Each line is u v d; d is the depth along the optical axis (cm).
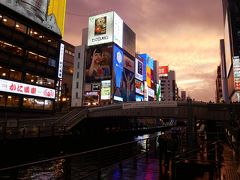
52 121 5134
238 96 8600
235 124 2516
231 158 1346
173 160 909
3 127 3191
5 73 5075
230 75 10312
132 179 1006
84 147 4575
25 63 5591
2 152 2845
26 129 3909
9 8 5234
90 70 10075
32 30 5884
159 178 1023
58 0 6844
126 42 11250
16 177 487
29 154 3234
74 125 5081
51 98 6284
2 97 4941
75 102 10094
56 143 3791
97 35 10244
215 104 4291
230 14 9706
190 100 4528
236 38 9338
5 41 5144
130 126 8706
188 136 1898
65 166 686
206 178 902
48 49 6359
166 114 4716
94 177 1039
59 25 6819
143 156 1627
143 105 4925
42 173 1991
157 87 16850
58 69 6675
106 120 6875
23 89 5447
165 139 1254
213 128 3281
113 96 9438
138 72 12650
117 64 10044
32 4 5878
